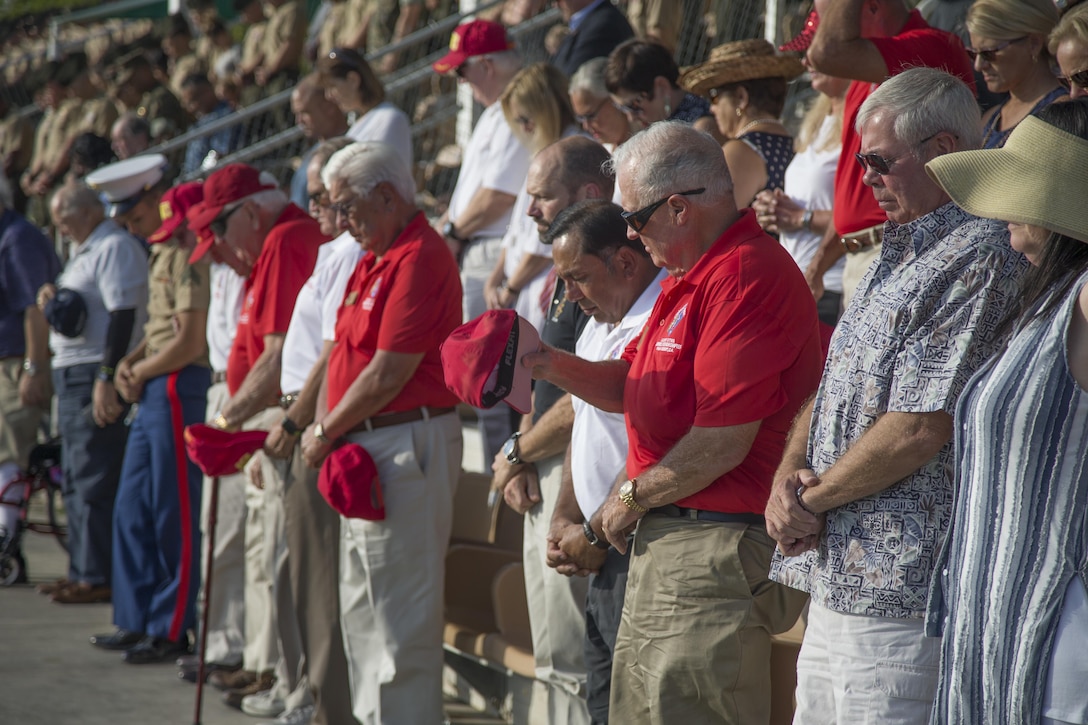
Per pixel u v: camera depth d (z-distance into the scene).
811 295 8.75
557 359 9.23
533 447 11.32
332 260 13.77
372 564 12.54
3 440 21.77
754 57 13.30
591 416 10.02
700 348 8.48
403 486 12.47
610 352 10.06
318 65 18.48
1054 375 6.14
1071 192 6.12
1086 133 6.16
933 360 6.90
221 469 13.89
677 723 8.81
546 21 23.50
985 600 6.33
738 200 13.03
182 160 26.52
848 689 7.31
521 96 14.73
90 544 20.28
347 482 12.14
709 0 22.44
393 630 12.52
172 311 17.72
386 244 12.61
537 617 11.73
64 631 18.61
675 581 8.74
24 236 21.84
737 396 8.33
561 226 10.09
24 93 39.56
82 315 19.33
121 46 36.47
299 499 13.43
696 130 8.80
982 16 9.97
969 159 6.44
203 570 17.58
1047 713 6.06
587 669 10.59
